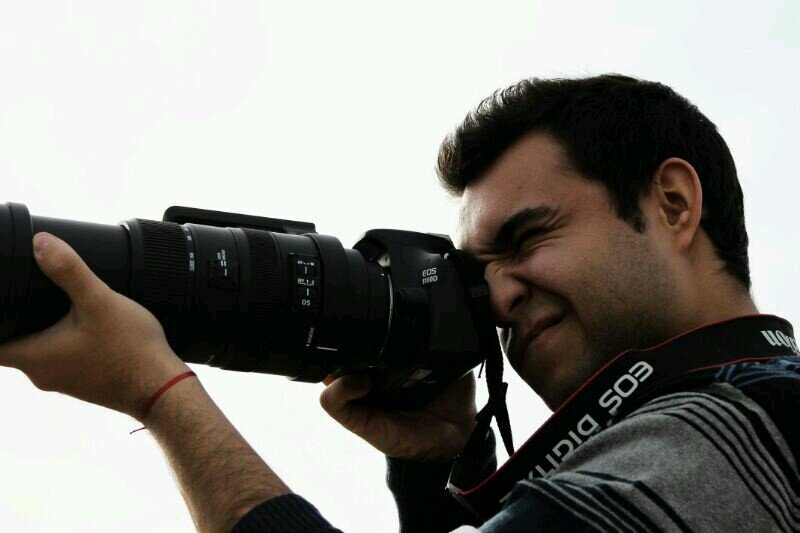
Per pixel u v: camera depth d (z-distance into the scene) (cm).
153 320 143
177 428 136
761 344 148
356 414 196
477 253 176
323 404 195
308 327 170
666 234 162
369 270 179
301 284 169
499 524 125
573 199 164
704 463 124
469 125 179
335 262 175
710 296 161
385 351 179
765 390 131
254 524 124
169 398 137
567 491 124
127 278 152
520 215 167
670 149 166
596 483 124
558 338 164
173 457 136
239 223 179
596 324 161
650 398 142
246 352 168
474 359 180
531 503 125
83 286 137
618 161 164
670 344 146
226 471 131
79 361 138
